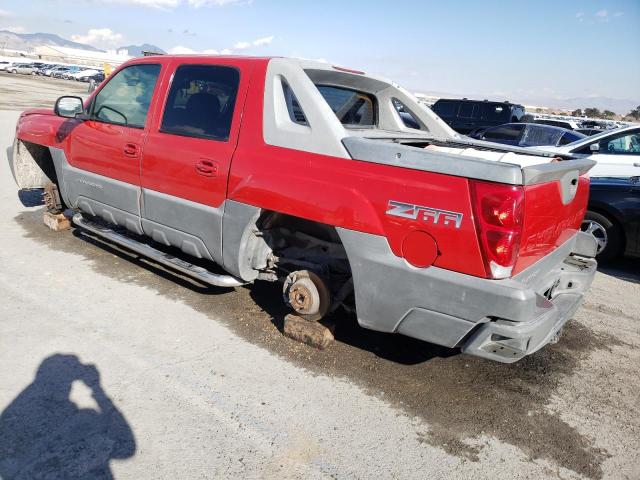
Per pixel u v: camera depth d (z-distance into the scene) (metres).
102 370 3.21
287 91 3.53
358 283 3.07
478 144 4.20
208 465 2.51
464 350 2.78
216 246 3.78
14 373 3.10
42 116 5.49
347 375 3.40
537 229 2.89
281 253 3.87
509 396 3.32
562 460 2.76
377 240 2.95
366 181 2.98
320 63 3.85
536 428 3.02
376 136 3.73
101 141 4.57
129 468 2.45
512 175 2.55
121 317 3.93
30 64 63.78
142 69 4.44
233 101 3.68
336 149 3.13
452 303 2.76
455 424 2.99
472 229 2.65
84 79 60.34
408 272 2.86
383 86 4.49
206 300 4.34
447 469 2.62
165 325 3.86
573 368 3.76
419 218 2.79
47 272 4.66
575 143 8.19
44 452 2.51
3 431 2.62
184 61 4.08
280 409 2.98
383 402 3.14
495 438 2.90
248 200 3.48
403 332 3.03
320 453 2.66
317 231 3.83
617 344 4.20
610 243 6.23
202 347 3.59
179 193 3.95
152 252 4.38
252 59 3.66
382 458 2.66
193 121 3.92
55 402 2.87
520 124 11.67
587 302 5.12
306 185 3.20
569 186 3.20
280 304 4.36
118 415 2.81
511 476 2.61
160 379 3.17
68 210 6.02
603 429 3.05
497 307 2.62
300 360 3.53
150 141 4.13
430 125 4.68
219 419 2.85
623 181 6.19
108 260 5.06
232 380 3.23
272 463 2.56
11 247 5.23
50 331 3.63
